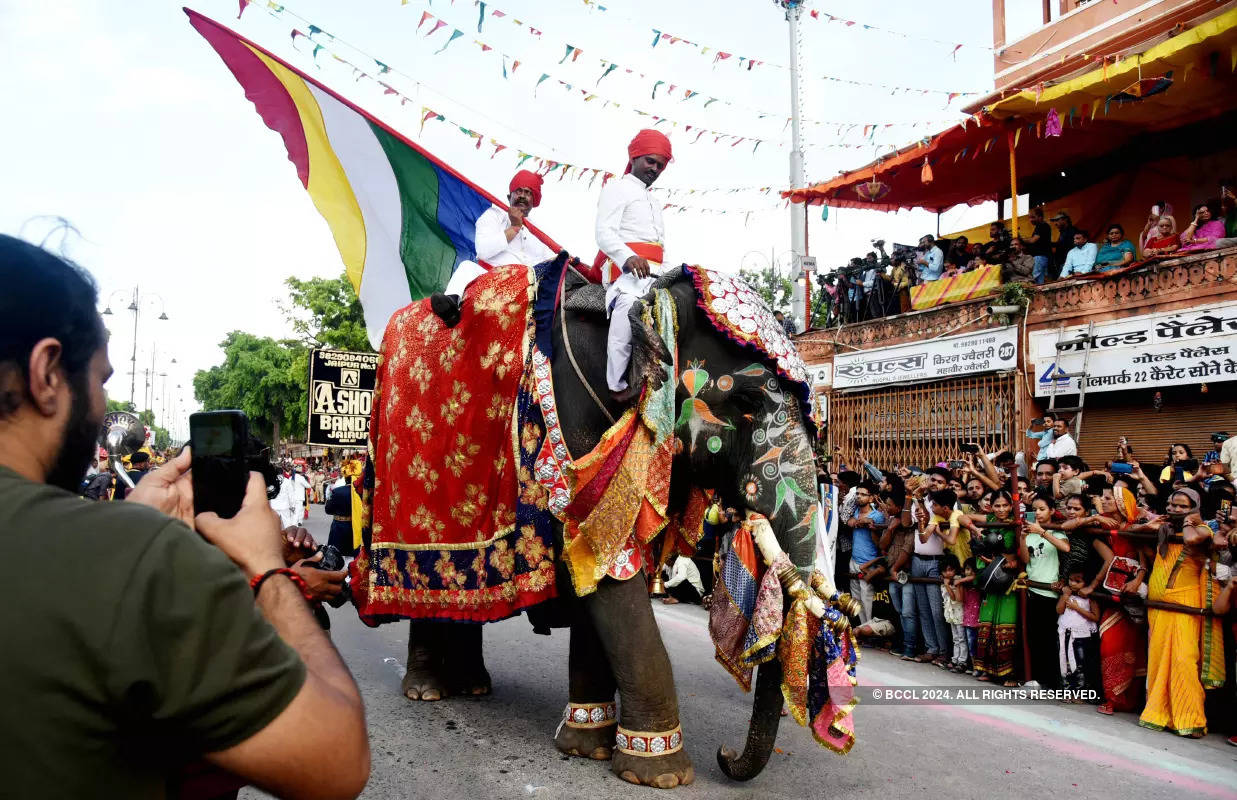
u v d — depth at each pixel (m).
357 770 1.25
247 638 1.15
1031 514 6.63
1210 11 10.03
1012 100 10.54
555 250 5.93
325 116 6.77
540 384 4.34
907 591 7.39
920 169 13.97
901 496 7.93
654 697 4.00
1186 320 9.41
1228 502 5.77
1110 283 10.23
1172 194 12.63
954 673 6.82
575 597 4.33
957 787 4.05
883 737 4.87
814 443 4.35
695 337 4.29
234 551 1.51
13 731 1.04
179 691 1.10
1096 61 9.96
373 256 6.83
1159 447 10.31
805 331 15.09
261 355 48.28
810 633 3.87
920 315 12.65
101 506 1.18
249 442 1.66
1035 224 12.48
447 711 5.19
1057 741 4.89
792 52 15.30
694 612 8.91
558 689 5.75
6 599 1.06
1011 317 11.23
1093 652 6.01
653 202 4.52
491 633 7.58
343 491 7.67
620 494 4.04
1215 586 5.13
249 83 6.81
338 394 10.54
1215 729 5.29
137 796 1.13
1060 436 10.18
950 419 12.03
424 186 6.73
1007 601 6.42
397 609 5.04
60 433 1.28
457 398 4.76
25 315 1.22
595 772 4.17
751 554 4.09
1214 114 11.74
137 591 1.10
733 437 4.24
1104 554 5.93
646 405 4.07
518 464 4.39
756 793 3.92
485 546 4.57
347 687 1.31
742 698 5.57
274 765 1.15
